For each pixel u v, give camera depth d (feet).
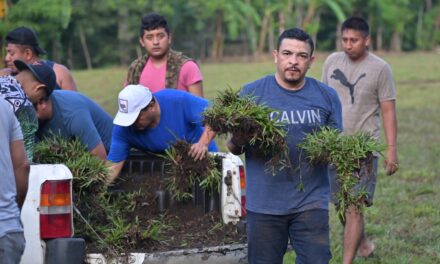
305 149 26.96
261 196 27.22
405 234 43.06
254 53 196.24
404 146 71.67
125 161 34.50
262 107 26.53
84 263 27.81
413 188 53.93
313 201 27.20
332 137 26.81
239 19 190.19
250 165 27.53
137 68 40.04
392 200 50.49
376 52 216.95
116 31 187.21
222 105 27.09
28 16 156.04
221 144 65.92
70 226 26.25
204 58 199.21
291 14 195.42
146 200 32.45
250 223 27.58
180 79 39.27
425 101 108.06
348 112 36.35
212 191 31.89
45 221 25.86
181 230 31.01
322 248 27.22
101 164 29.89
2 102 22.89
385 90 35.96
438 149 69.87
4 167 22.70
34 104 29.14
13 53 37.17
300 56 26.86
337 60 36.86
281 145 26.53
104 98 112.78
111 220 29.96
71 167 29.07
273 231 27.40
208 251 28.86
